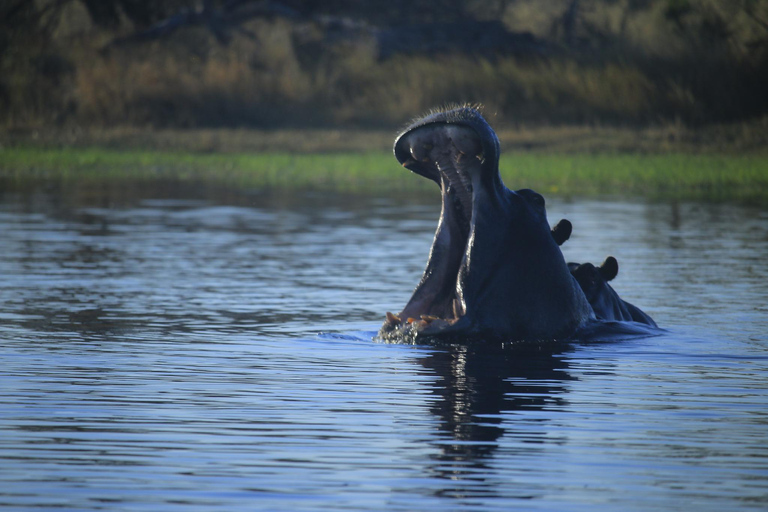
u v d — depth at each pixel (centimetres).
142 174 11406
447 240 3466
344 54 15550
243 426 2506
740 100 13438
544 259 3422
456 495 2036
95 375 3039
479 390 2881
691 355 3378
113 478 2120
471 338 3375
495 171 3300
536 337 3397
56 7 15838
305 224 7750
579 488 2084
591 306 3762
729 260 5875
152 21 16325
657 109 13562
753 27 14362
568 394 2847
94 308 4256
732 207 8975
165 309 4275
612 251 6253
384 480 2119
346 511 1945
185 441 2380
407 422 2550
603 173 10850
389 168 11712
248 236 7006
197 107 14112
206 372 3097
